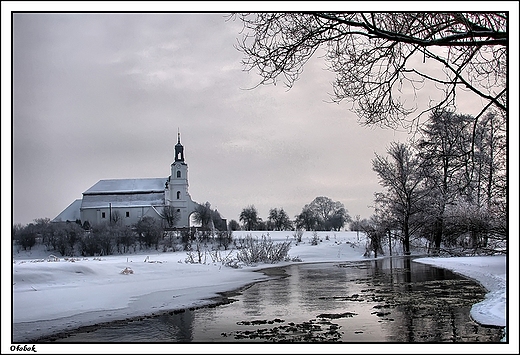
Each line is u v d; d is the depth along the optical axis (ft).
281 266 115.96
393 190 150.51
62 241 244.63
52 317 42.83
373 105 28.25
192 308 47.57
